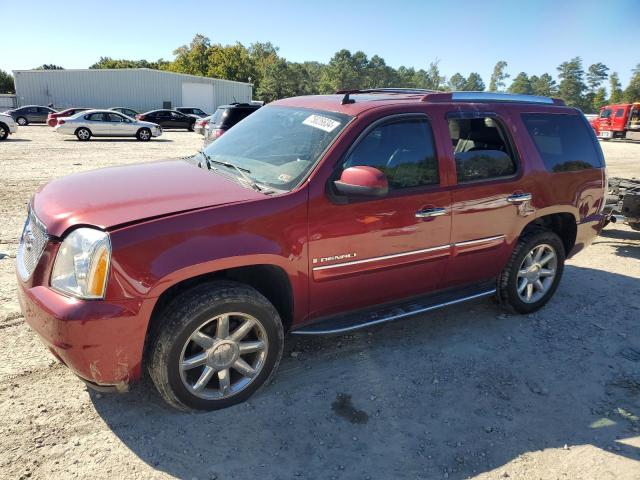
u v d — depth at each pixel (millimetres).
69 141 22203
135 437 2893
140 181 3326
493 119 4117
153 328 2898
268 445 2895
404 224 3553
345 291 3471
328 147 3303
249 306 3020
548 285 4754
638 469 2861
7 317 4164
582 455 2947
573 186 4629
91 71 48125
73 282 2654
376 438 2998
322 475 2701
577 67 133250
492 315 4707
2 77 82375
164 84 50406
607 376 3783
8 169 12305
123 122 23750
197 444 2867
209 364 3029
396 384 3545
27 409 3064
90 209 2826
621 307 5035
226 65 78312
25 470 2600
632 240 7727
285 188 3182
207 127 14461
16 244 6098
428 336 4266
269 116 4129
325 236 3225
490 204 4016
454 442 3000
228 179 3379
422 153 3686
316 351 3938
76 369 2682
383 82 138125
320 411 3209
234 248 2875
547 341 4270
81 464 2672
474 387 3559
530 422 3217
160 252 2697
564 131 4668
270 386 3443
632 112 34750
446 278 4016
